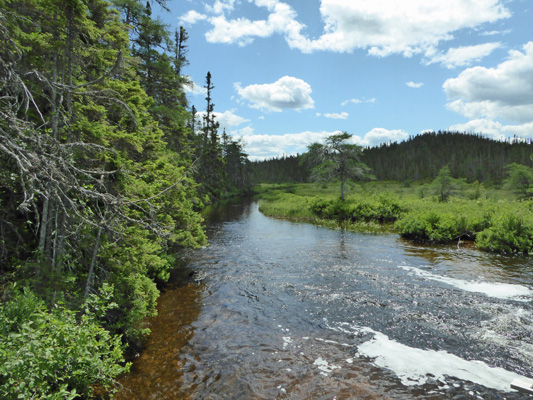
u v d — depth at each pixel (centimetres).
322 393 653
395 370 734
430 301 1126
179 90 2205
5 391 377
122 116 950
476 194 4097
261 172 15875
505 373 720
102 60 805
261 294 1206
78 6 627
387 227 2777
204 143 5019
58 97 725
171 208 1257
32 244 702
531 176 3709
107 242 722
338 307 1087
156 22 1944
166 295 1188
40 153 482
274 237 2364
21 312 468
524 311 1034
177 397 632
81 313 645
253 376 707
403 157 16412
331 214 3400
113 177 720
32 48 657
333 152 3900
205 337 881
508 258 1709
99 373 504
